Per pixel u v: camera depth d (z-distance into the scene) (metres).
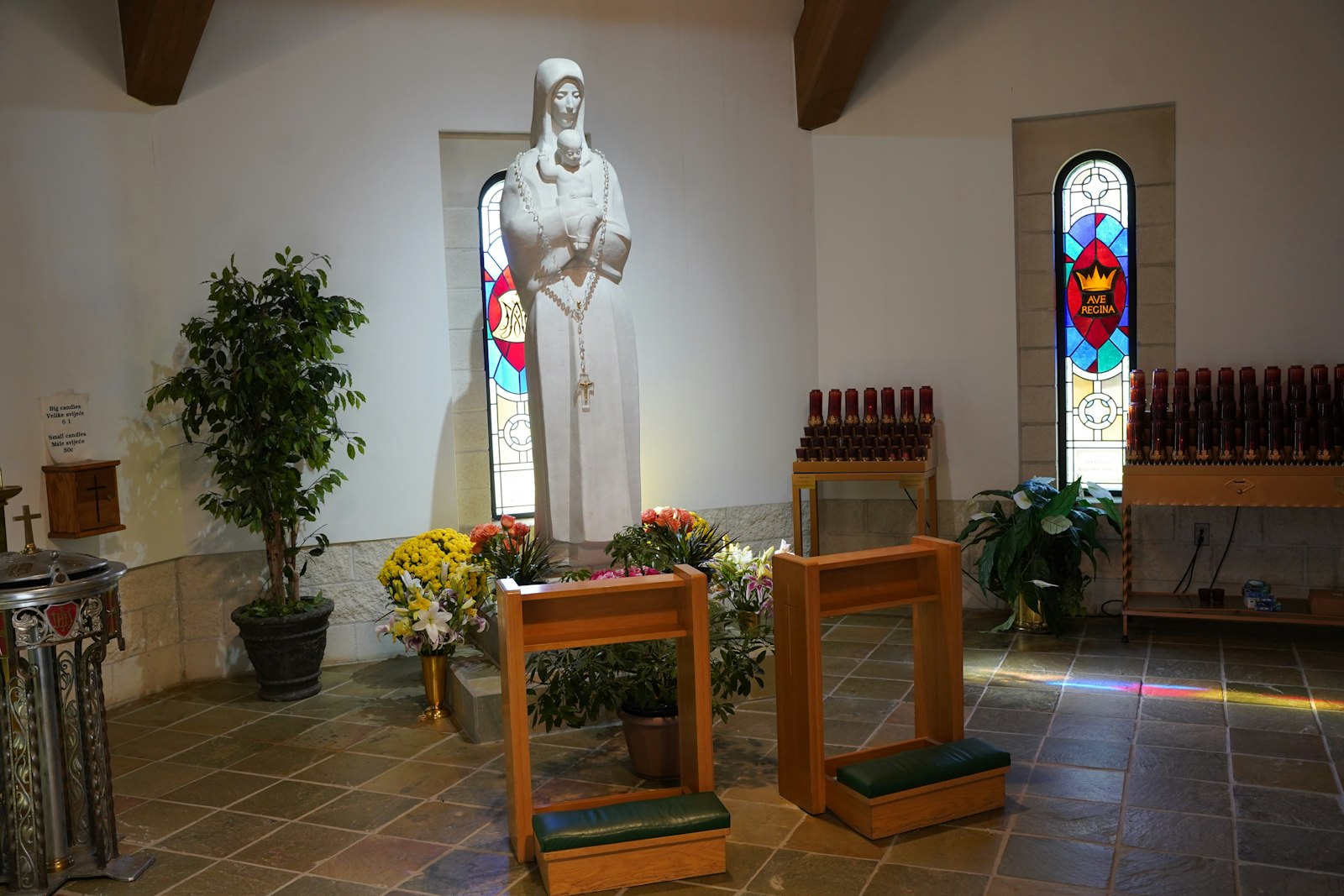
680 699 3.66
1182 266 6.18
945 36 6.55
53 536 5.07
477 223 6.36
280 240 5.84
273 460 5.26
